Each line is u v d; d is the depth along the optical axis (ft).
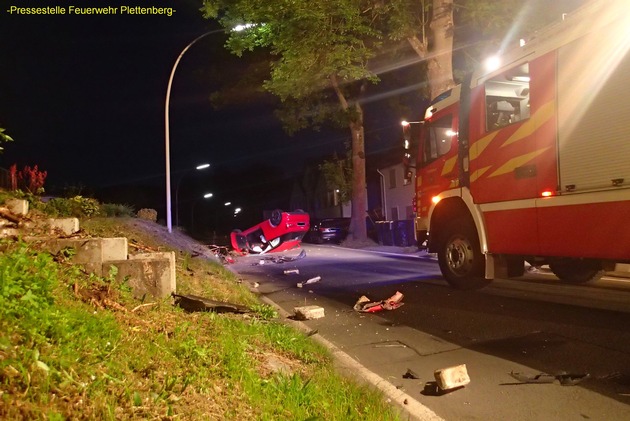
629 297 27.71
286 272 52.54
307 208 206.18
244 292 33.27
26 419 8.98
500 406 15.39
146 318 17.81
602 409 14.75
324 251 89.35
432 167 34.42
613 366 17.88
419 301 31.53
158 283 21.94
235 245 80.23
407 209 123.13
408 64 77.66
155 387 12.25
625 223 21.06
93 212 40.81
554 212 24.47
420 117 37.17
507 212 27.45
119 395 11.15
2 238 20.30
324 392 15.29
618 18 21.15
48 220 24.79
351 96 97.96
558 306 26.84
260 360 17.29
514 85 28.07
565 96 23.67
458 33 67.36
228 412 12.30
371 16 63.00
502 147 27.68
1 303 11.56
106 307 17.17
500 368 18.61
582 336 21.42
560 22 24.23
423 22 61.67
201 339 17.01
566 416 14.47
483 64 29.60
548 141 24.63
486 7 56.24
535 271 38.86
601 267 24.25
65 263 20.12
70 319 13.20
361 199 104.27
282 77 63.62
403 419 14.52
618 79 21.15
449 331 24.07
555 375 17.49
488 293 32.01
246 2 56.13
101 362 12.05
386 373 18.88
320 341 23.25
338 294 37.32
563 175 23.81
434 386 17.25
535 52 25.53
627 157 20.80
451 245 33.22
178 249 42.34
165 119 66.69
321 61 58.85
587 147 22.56
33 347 11.11
